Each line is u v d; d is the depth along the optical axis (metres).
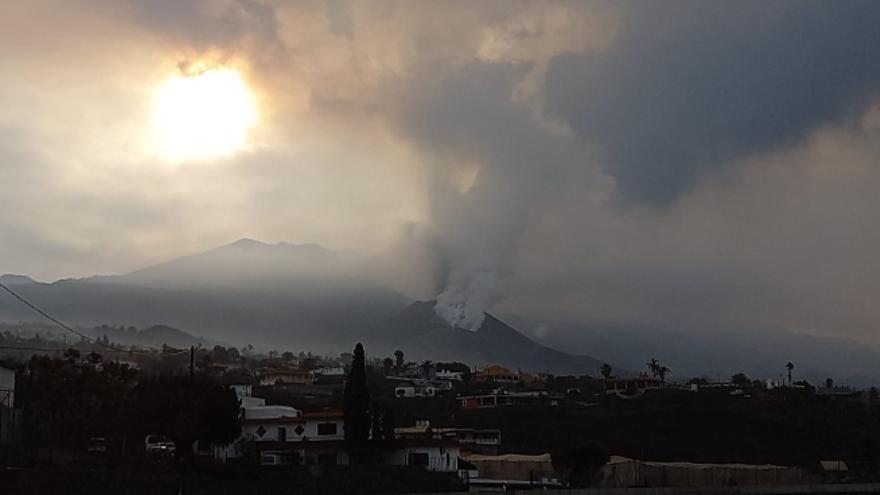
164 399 72.06
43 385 71.69
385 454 85.25
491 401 166.00
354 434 85.44
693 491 74.94
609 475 94.00
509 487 84.56
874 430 136.25
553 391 193.50
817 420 141.12
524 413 148.25
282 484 67.19
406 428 120.00
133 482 57.69
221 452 85.50
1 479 52.53
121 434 72.81
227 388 79.69
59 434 70.44
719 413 145.25
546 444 127.06
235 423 78.25
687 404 154.00
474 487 83.25
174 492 59.41
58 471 55.12
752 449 127.50
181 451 73.62
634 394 181.62
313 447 85.69
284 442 87.62
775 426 138.75
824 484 85.19
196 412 72.81
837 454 124.75
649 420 142.50
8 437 64.38
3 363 67.75
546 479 91.12
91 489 55.50
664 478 93.50
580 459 88.25
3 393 67.69
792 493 79.94
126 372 82.44
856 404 155.75
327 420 89.62
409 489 74.31
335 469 75.75
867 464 113.06
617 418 143.62
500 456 104.44
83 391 73.25
